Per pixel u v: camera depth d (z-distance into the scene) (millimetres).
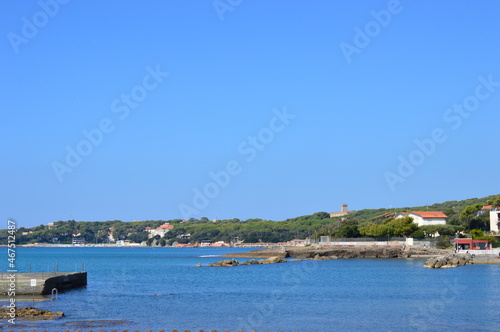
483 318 64500
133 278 125250
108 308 71688
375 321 63031
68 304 74562
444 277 113062
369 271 133750
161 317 65250
